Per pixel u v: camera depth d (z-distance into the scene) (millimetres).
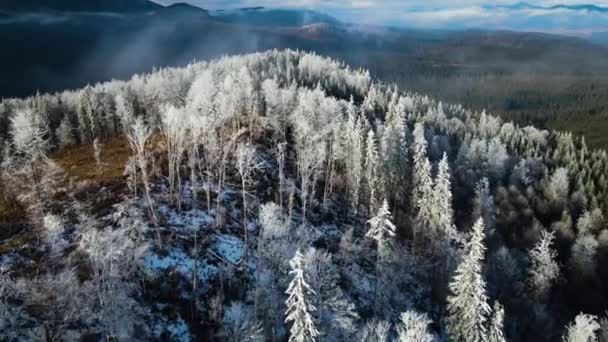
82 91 102000
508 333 49594
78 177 64250
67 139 88812
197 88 78625
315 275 40719
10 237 48875
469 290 37094
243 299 45969
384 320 47250
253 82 96938
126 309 37906
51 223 46375
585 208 80938
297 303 29359
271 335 42406
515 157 101312
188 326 42000
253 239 54969
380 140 72125
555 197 83188
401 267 55188
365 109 104000
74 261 42719
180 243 49750
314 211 65375
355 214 67938
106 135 96750
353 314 41188
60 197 56844
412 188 69438
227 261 50000
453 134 117688
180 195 58438
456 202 78375
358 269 56000
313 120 75125
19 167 59188
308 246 50438
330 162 73188
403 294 53750
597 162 101375
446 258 53969
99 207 53719
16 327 33031
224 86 82000
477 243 37031
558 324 54438
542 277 52656
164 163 66625
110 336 35406
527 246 68062
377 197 65562
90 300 36969
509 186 84125
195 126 59969
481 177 87500
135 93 107438
